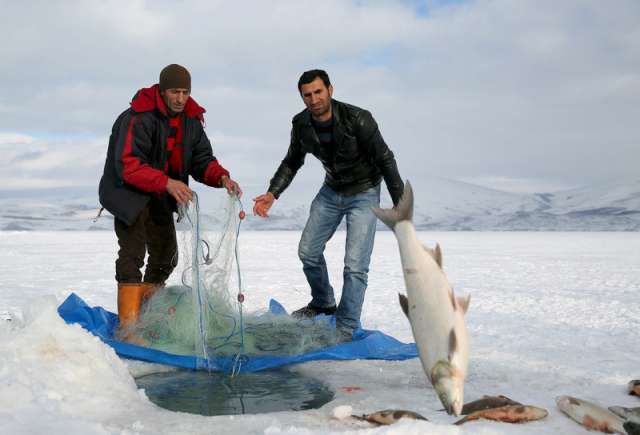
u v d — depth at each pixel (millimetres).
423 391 3727
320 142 5039
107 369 3590
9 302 8633
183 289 4969
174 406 3436
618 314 8000
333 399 3562
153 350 4430
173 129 5141
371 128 4941
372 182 5219
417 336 2379
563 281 13625
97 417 3037
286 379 4094
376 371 4309
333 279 13984
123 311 4984
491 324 7062
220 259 5004
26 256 23641
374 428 2723
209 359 4379
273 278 13648
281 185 5430
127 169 4809
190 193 4789
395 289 11344
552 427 2939
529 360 4793
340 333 5051
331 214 5316
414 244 2455
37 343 3479
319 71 4812
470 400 3533
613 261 22438
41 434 2668
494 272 16719
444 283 2365
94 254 25422
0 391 3047
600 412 2939
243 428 2893
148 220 5348
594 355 5047
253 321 5215
